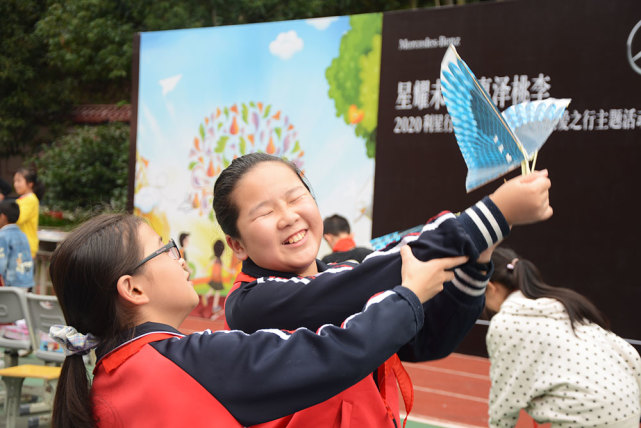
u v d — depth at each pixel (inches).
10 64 552.1
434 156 252.4
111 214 50.4
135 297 46.9
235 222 50.4
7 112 560.4
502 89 236.8
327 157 275.7
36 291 338.3
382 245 51.7
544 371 88.1
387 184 261.6
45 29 524.1
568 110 226.4
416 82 256.2
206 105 307.1
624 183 217.8
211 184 305.6
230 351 42.8
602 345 89.0
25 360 224.7
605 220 220.7
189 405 42.1
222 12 480.7
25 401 184.1
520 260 98.2
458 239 42.1
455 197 248.2
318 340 40.8
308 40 281.6
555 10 227.9
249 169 50.3
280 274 50.4
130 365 44.4
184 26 482.0
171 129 316.5
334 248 169.9
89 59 530.3
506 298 99.6
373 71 266.8
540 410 88.7
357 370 39.9
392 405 51.6
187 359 43.5
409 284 41.9
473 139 43.2
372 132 266.5
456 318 50.3
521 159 42.4
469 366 235.5
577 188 225.1
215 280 304.3
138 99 325.1
